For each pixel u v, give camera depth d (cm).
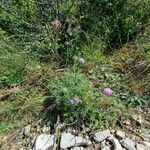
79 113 80
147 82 89
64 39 99
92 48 97
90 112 80
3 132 80
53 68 94
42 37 99
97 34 100
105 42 98
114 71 93
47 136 78
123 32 100
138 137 78
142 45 97
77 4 103
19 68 92
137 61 94
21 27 103
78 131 78
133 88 88
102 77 90
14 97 87
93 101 81
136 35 101
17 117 83
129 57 96
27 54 96
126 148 75
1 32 99
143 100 85
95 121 79
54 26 100
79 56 95
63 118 80
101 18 102
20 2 104
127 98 86
